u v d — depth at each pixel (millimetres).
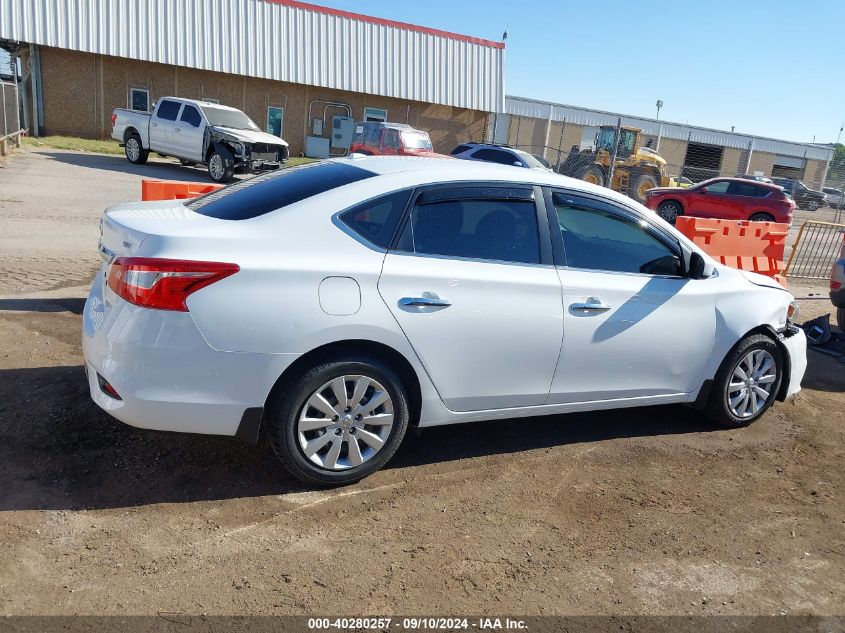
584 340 4043
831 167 34344
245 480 3635
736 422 4902
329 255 3373
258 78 27609
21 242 8875
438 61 30188
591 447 4477
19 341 5270
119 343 3146
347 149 29438
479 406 3898
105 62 25250
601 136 25922
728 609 2990
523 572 3109
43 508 3221
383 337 3455
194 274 3104
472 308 3666
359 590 2881
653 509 3770
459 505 3627
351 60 28422
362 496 3613
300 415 3404
